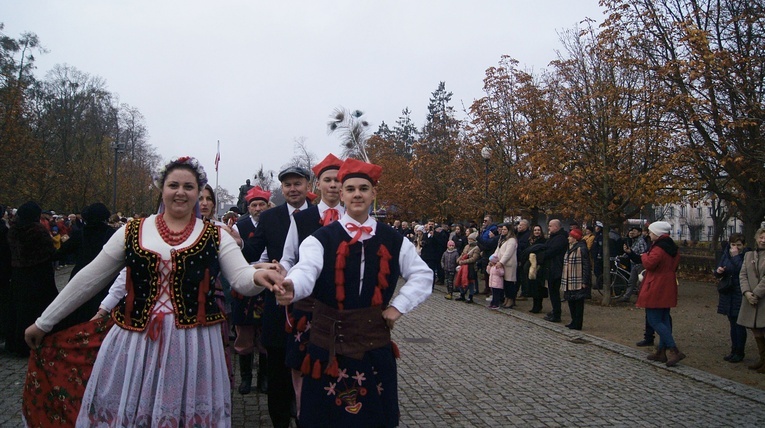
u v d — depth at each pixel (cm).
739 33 1334
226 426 320
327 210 445
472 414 555
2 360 702
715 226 2919
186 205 321
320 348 318
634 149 1349
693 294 1652
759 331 756
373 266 331
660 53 1378
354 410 311
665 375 730
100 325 338
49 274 725
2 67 3375
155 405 297
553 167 1368
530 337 972
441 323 1100
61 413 333
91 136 4347
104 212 698
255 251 476
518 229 1467
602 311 1273
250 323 539
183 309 309
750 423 548
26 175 2534
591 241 1516
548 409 577
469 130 2212
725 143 1291
